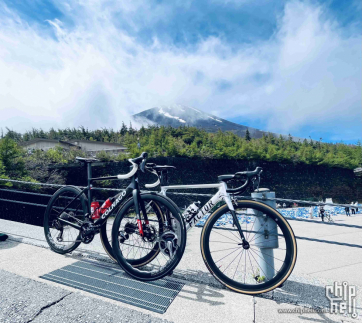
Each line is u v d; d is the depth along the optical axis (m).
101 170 32.44
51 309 1.53
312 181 57.53
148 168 2.33
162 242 2.04
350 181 63.06
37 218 19.95
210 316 1.58
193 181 43.34
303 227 13.98
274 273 2.10
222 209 1.99
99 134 125.00
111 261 2.47
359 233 11.88
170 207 2.05
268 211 1.92
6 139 23.53
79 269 2.30
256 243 2.13
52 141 54.03
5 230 3.53
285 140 118.88
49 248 2.86
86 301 1.63
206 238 1.96
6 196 17.19
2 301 1.61
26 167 25.14
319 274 4.68
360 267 5.27
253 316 1.59
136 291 1.90
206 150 49.34
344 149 93.81
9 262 2.44
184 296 1.84
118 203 2.33
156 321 1.42
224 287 1.98
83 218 2.61
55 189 23.58
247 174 1.97
